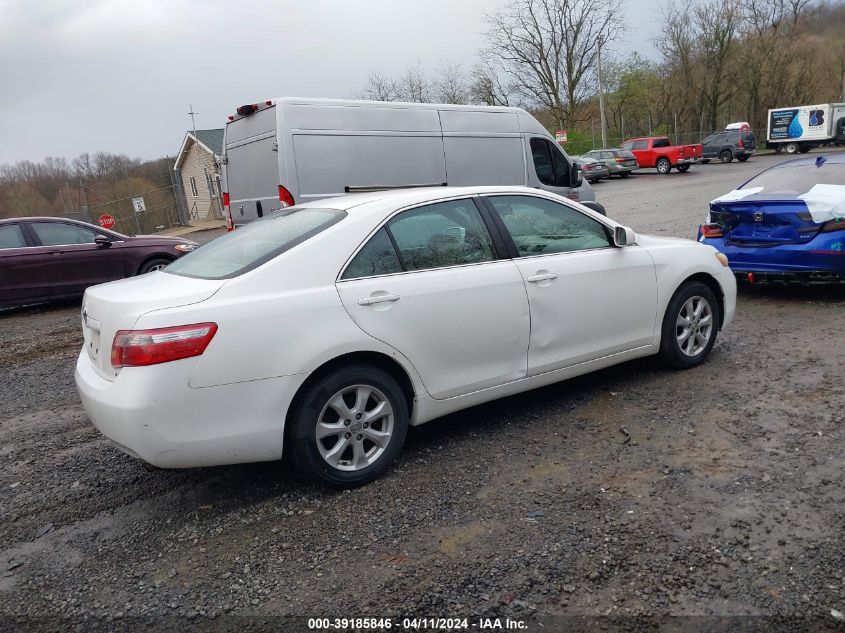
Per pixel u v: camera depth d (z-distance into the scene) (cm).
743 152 3644
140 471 418
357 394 368
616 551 296
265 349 336
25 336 870
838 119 3969
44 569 317
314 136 830
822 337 583
